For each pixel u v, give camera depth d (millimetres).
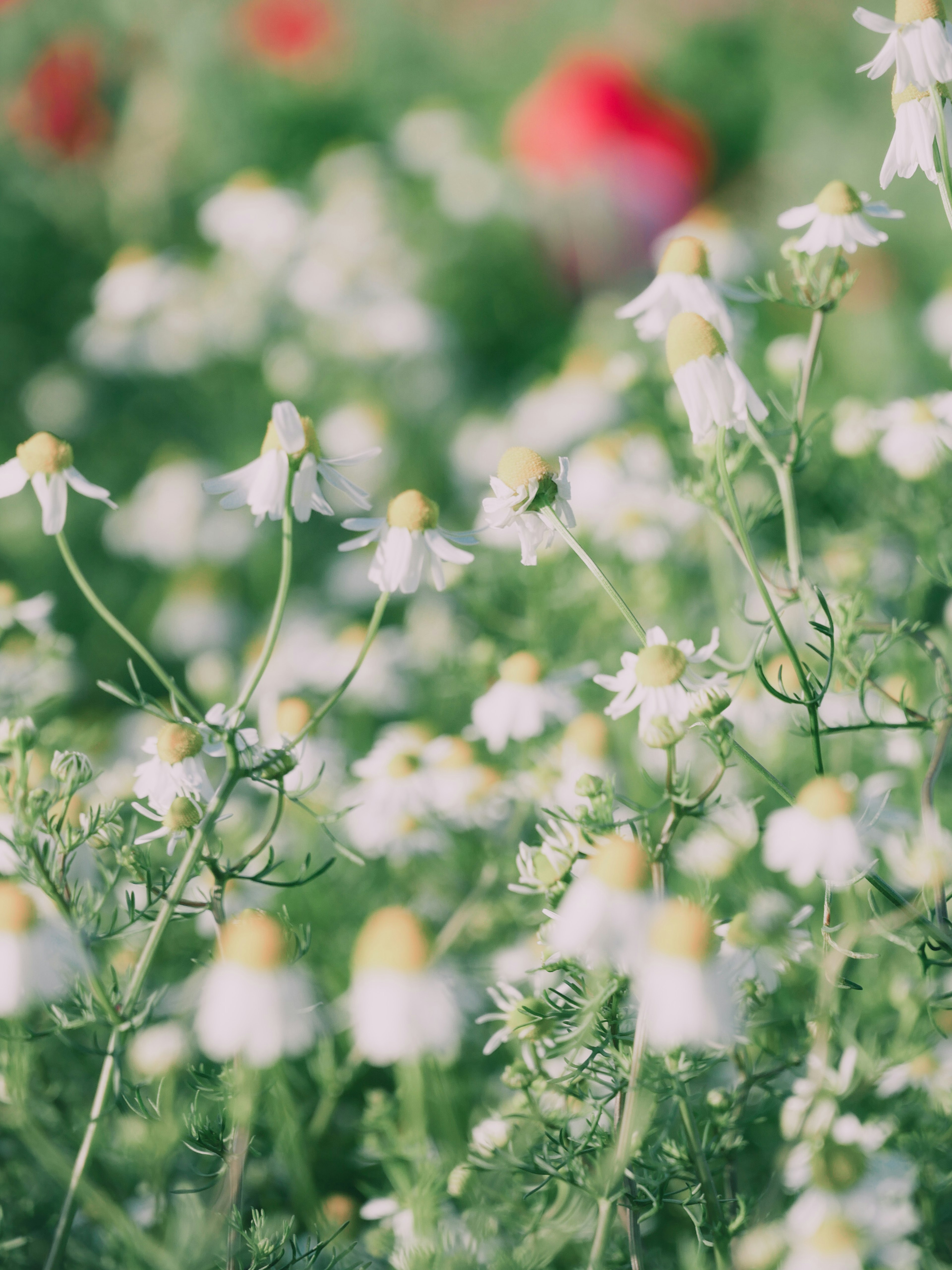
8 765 515
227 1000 456
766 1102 499
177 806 483
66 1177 478
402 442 923
